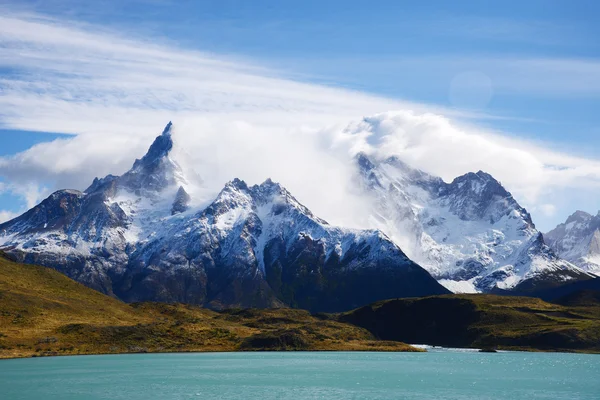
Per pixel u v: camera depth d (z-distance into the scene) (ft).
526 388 648.38
